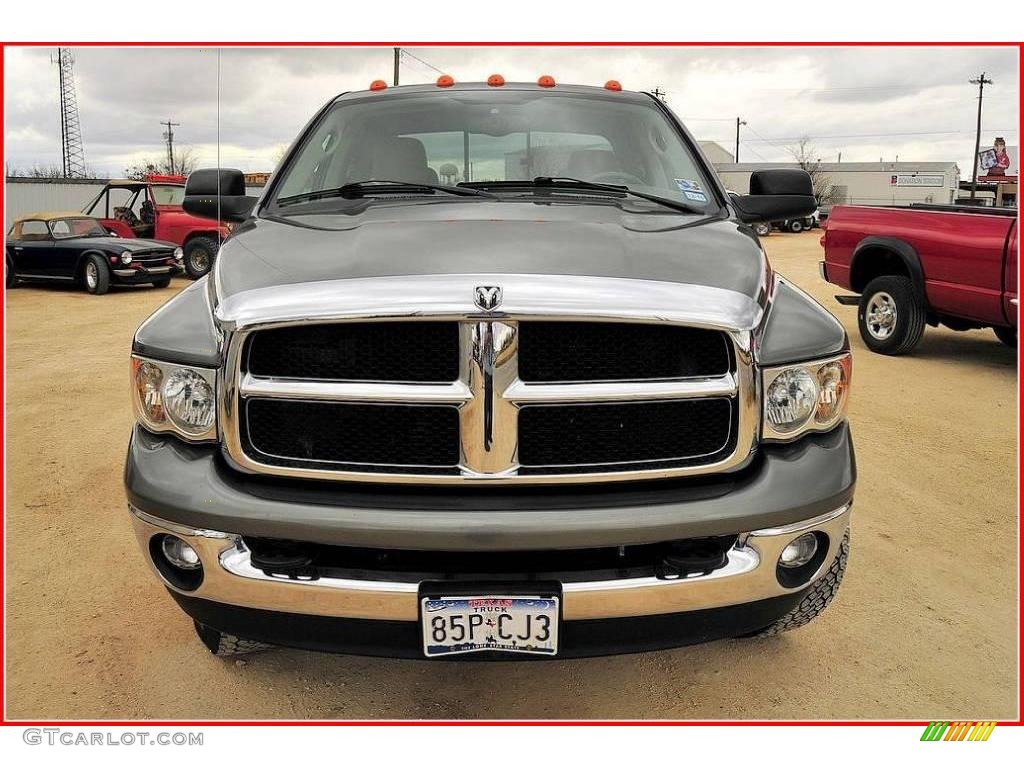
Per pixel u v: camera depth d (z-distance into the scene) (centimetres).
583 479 202
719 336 204
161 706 244
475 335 195
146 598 305
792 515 205
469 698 251
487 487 201
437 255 215
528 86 350
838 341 222
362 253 221
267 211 294
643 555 207
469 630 199
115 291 1364
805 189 330
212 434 209
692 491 205
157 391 214
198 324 219
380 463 203
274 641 214
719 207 296
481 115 329
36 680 255
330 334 201
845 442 222
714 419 207
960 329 732
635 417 204
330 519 196
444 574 200
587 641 205
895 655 273
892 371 683
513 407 197
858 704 248
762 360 208
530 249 220
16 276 1359
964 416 550
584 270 207
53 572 324
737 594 206
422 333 199
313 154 323
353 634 205
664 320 197
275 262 224
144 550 219
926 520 380
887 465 453
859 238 758
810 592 247
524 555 202
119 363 732
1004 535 364
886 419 542
